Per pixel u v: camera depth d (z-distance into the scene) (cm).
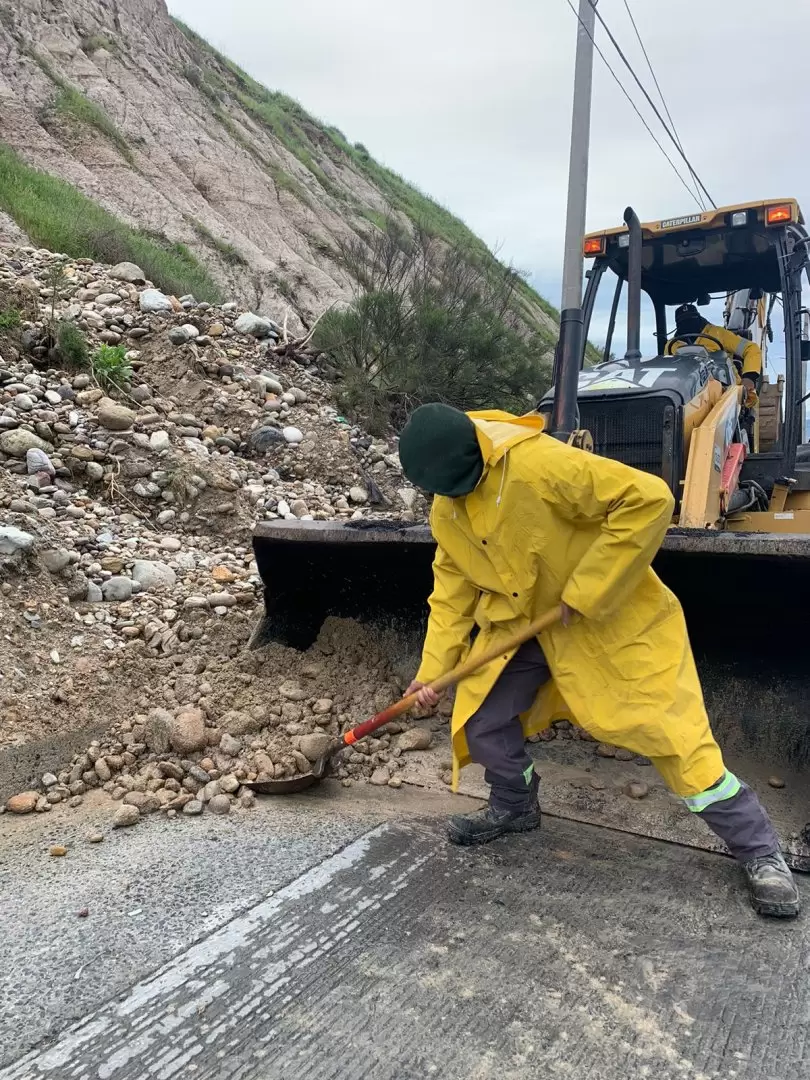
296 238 1902
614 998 234
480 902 279
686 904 279
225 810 341
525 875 296
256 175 2003
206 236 1595
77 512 563
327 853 309
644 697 267
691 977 243
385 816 341
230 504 623
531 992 237
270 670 420
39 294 827
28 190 1179
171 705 396
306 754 363
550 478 253
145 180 1630
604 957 252
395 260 1116
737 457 504
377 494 760
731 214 534
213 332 872
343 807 349
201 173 1841
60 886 287
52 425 635
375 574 421
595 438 480
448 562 297
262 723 383
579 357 519
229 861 303
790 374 543
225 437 741
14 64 1661
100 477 616
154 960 249
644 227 557
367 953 252
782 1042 218
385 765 382
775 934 263
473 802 356
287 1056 214
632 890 287
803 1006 231
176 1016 227
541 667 292
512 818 319
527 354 1076
